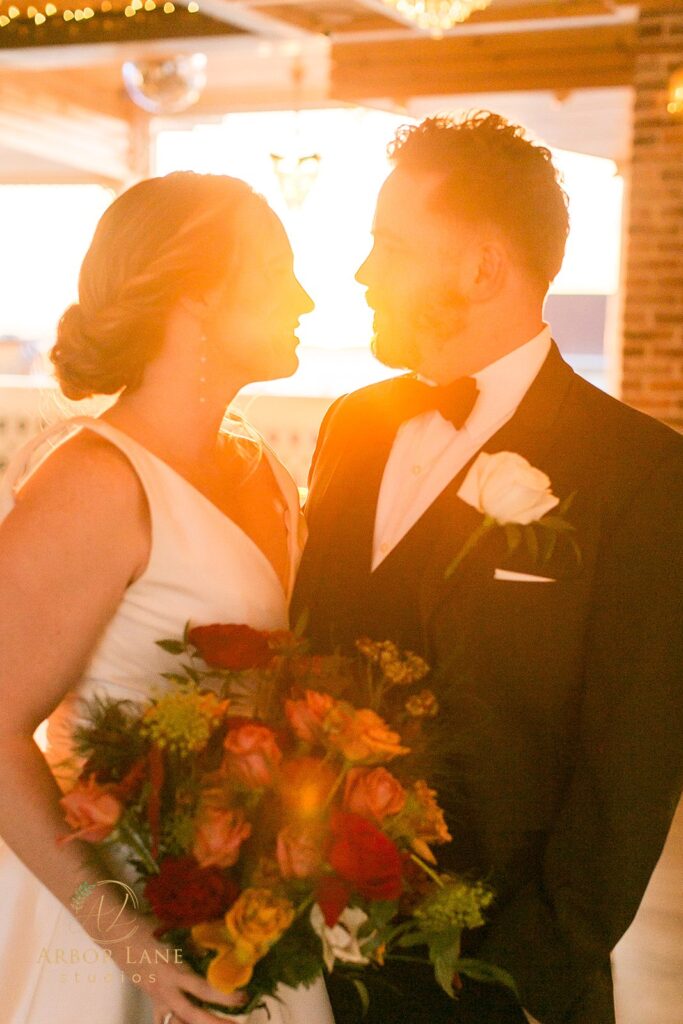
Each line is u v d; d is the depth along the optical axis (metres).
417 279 1.58
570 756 1.57
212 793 1.22
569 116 9.15
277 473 1.74
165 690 1.46
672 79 6.44
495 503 1.35
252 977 1.29
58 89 10.36
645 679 1.46
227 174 1.55
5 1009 1.47
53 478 1.40
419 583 1.61
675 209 6.50
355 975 1.49
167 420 1.53
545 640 1.52
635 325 6.63
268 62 9.92
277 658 1.35
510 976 1.39
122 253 1.48
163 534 1.44
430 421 1.67
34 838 1.33
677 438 1.54
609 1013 1.56
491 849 1.56
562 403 1.60
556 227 1.60
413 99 8.79
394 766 1.31
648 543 1.47
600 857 1.47
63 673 1.38
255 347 1.53
